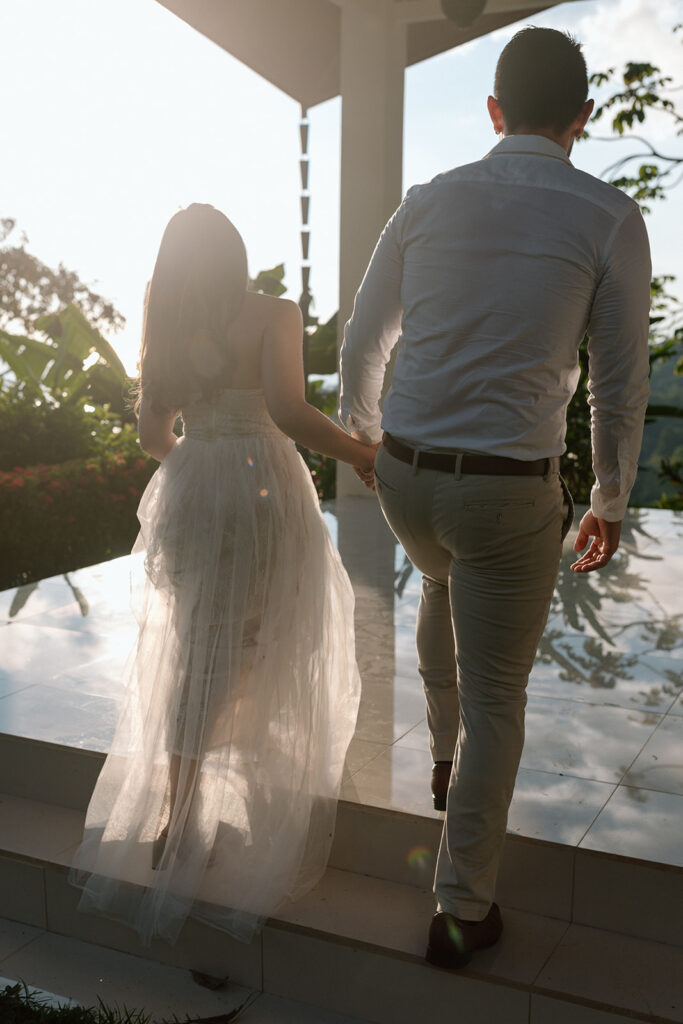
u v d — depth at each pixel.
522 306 1.64
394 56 6.50
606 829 2.08
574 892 2.00
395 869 2.17
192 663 2.07
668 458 8.52
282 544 2.08
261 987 2.03
